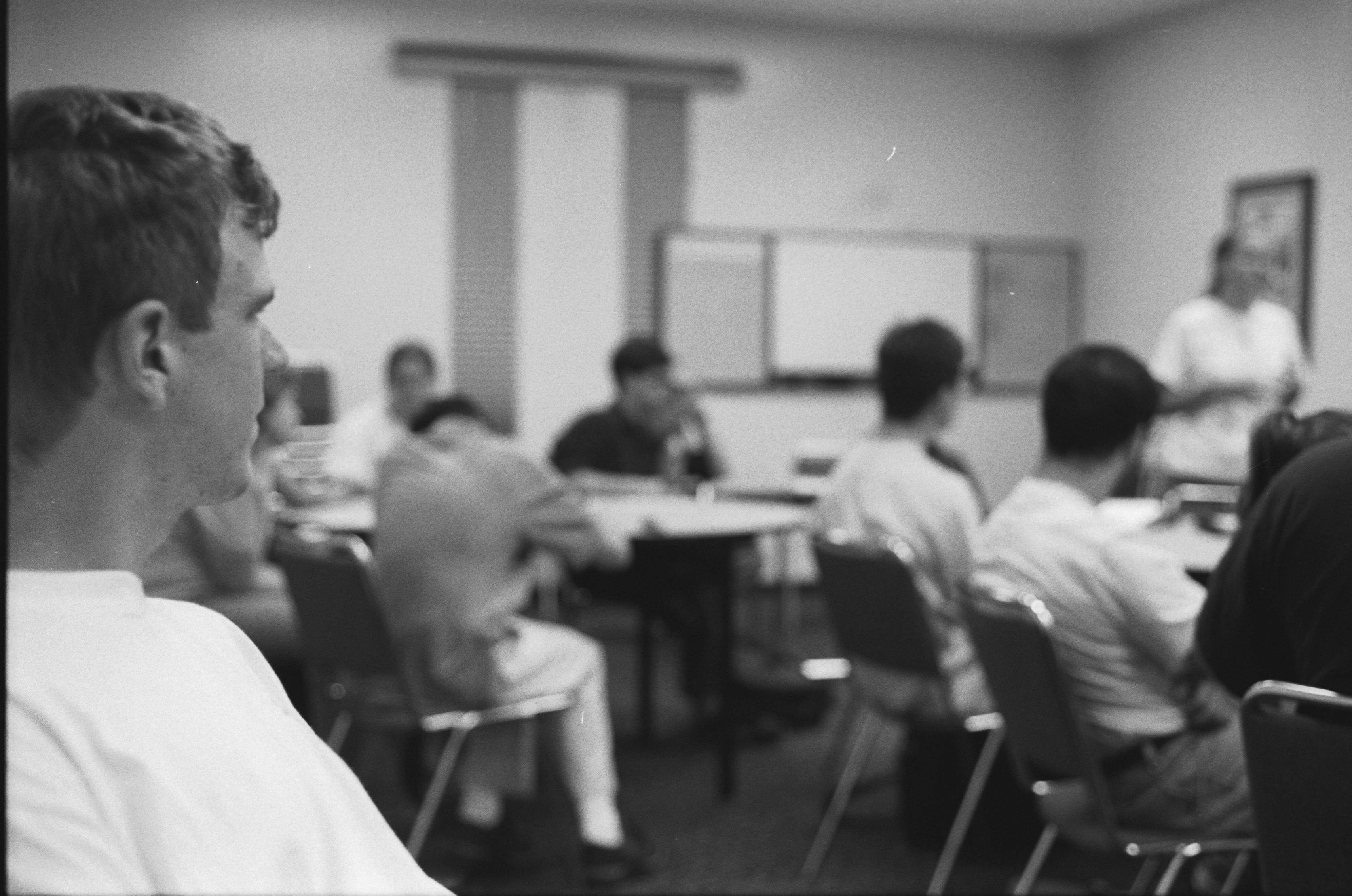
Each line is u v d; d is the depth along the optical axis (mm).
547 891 3303
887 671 3123
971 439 8258
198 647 623
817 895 3275
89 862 514
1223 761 2256
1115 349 2438
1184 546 2742
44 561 580
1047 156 7664
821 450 6449
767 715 4844
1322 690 1432
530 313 7777
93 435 578
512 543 3150
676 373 6582
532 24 7617
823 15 7801
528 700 3178
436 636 3066
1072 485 2449
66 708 538
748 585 6043
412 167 7453
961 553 3215
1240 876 2277
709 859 3549
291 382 3334
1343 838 1384
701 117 7973
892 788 4152
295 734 636
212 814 552
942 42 7988
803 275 8117
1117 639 2305
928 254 8156
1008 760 3480
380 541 3098
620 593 4688
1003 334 8164
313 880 583
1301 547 1486
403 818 3684
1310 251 3607
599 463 5262
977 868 3428
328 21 7215
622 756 4566
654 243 7938
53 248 557
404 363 5402
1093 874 3275
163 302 577
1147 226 7070
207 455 611
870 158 8102
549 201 7777
